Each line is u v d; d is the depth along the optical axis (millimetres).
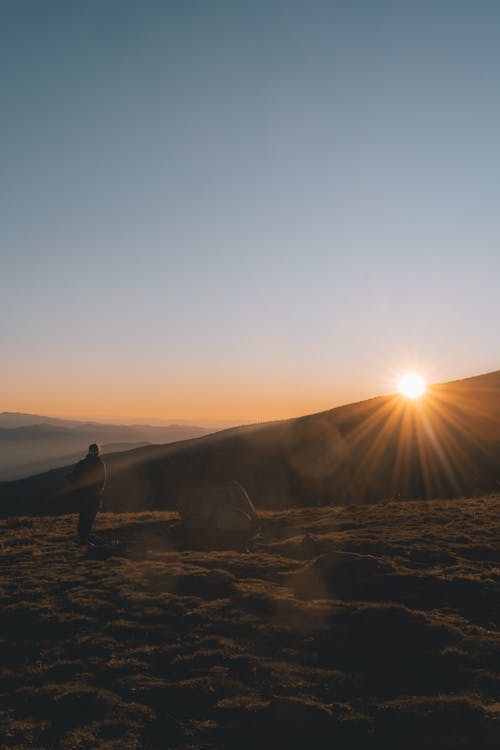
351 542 21344
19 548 23031
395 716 9812
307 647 12695
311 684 11055
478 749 8727
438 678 11328
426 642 12695
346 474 55812
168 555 20969
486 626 13758
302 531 25375
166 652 12648
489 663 11750
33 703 10773
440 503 30828
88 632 13906
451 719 9641
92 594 16391
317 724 9539
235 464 66875
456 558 19078
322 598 15742
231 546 22719
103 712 10328
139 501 60344
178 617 14641
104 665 12156
